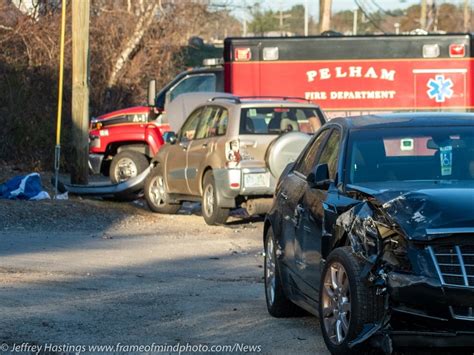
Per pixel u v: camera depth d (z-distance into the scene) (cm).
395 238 776
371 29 9894
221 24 5288
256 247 1573
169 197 1986
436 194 806
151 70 3800
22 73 2980
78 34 2159
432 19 5688
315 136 1064
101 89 3522
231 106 1788
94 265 1359
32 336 914
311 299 913
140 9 3684
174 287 1202
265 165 1736
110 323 981
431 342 751
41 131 2920
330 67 2373
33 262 1365
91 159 2448
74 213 1867
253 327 973
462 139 930
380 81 2377
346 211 838
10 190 1984
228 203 1762
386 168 905
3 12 3072
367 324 771
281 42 2369
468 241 752
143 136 2391
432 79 2372
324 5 4119
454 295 738
